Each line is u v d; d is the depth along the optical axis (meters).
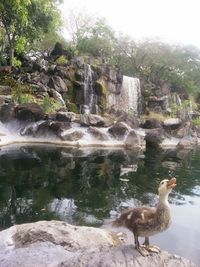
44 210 9.91
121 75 37.59
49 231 6.88
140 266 5.10
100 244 6.91
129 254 5.32
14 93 25.55
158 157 20.64
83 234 7.13
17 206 10.11
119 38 50.88
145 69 51.03
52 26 29.64
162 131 27.72
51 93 28.02
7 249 6.34
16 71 29.38
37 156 17.39
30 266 5.60
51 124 22.11
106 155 19.55
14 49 31.02
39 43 42.22
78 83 32.56
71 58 35.56
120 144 23.28
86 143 22.16
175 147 26.44
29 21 28.05
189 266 5.32
